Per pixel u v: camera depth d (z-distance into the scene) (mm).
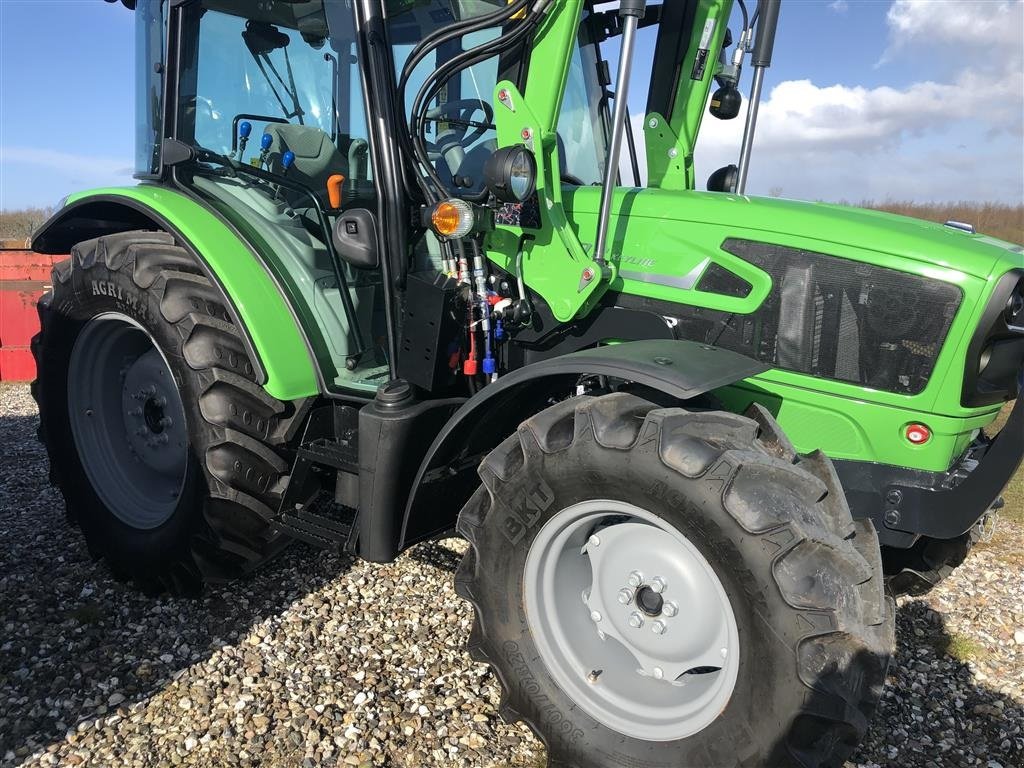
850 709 1638
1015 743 2309
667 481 1794
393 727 2248
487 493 2152
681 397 1802
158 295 2721
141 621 2781
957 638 2844
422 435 2408
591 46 3268
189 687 2404
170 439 3066
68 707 2307
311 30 2748
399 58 2648
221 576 2822
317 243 2902
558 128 2996
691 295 2309
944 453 2053
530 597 2100
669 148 3184
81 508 3133
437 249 2709
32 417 5707
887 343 2066
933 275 2004
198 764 2088
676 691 1996
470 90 2732
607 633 2104
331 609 2869
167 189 2969
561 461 1960
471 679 2475
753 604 1711
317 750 2148
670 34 3068
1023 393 1862
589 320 2486
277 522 2721
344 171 2811
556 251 2393
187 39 2895
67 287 3072
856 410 2115
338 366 2770
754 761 1743
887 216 2350
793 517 1688
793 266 2170
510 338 2602
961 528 2004
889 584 2623
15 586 3010
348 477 2617
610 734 1989
